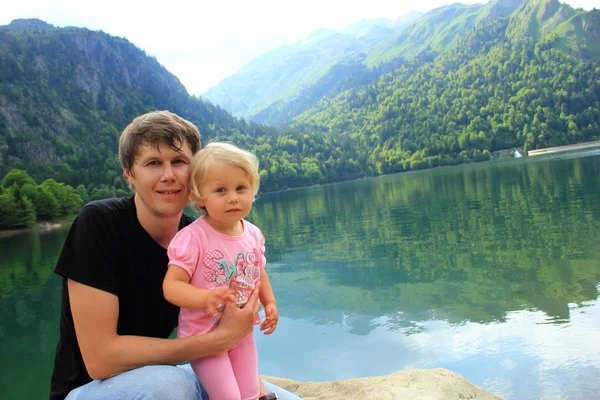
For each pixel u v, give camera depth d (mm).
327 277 15492
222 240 2297
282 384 4582
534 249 16375
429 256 17531
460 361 7219
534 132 141625
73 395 2088
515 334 8148
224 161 2234
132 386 1939
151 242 2408
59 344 2332
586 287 10898
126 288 2305
